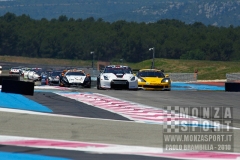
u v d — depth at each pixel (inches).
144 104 1918.1
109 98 2121.1
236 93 2637.8
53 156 975.6
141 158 976.3
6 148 1039.6
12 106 1701.5
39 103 1840.6
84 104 1861.5
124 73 2728.8
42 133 1220.5
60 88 2733.8
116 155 997.8
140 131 1280.8
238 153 1040.2
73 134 1216.8
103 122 1414.9
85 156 983.0
